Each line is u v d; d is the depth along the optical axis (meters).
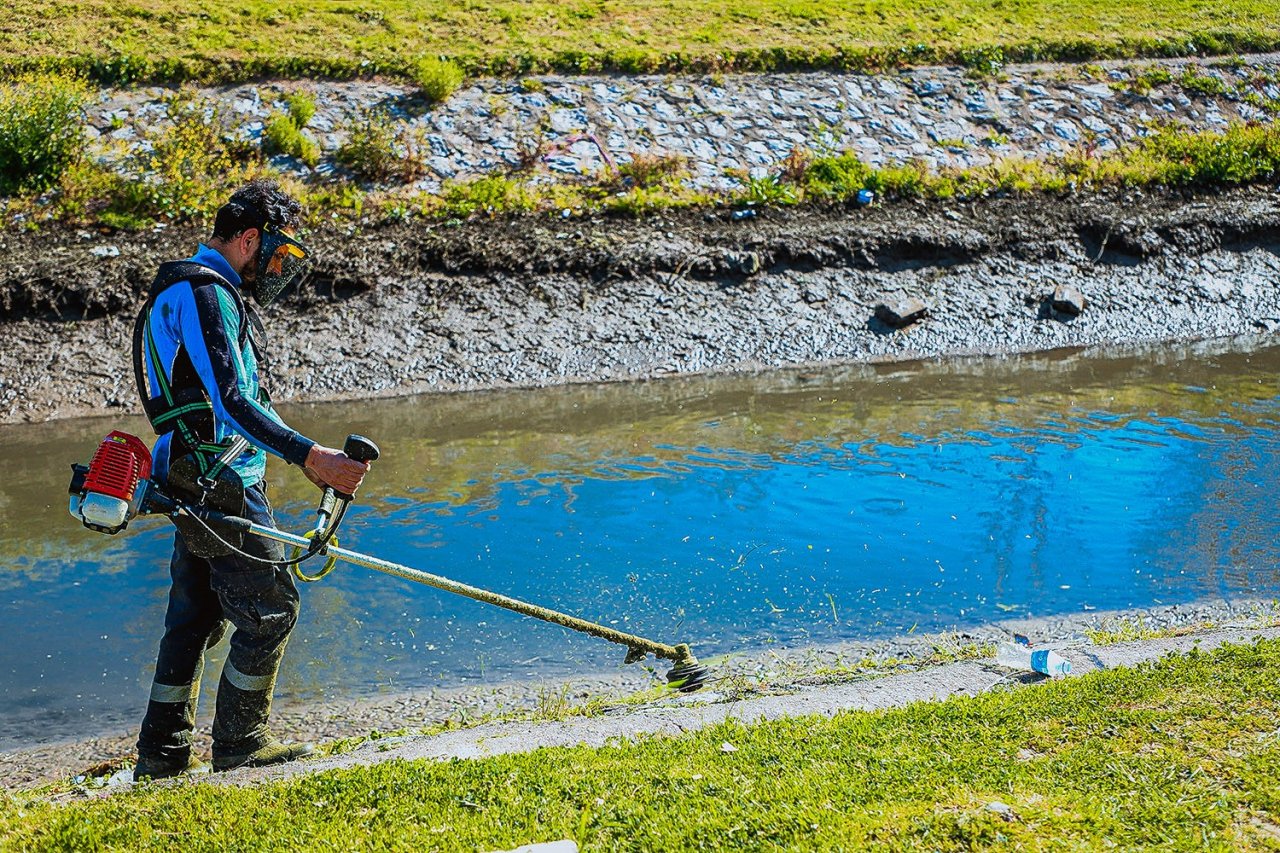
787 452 12.83
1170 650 6.66
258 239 5.34
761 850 4.12
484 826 4.41
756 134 21.56
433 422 14.47
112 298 16.31
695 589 9.24
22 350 15.69
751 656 8.02
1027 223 19.84
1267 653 5.93
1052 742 4.98
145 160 18.94
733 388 15.90
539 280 17.62
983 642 8.14
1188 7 28.02
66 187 18.09
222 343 5.03
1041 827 4.14
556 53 23.03
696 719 5.96
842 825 4.22
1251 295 19.30
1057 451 12.68
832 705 6.11
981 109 23.16
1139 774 4.53
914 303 18.08
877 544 10.15
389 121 20.70
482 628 8.59
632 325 17.27
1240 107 24.23
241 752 5.68
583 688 7.61
